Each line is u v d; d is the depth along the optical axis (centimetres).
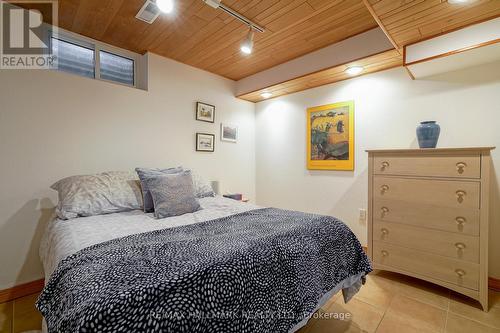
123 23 207
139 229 141
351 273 146
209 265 86
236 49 252
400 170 199
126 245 108
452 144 206
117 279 75
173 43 241
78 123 213
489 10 147
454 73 205
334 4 177
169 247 103
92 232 133
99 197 178
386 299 178
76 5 183
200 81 305
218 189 308
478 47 159
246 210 192
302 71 265
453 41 168
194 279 79
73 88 211
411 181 193
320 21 199
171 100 277
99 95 226
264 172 365
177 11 188
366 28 210
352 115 269
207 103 313
